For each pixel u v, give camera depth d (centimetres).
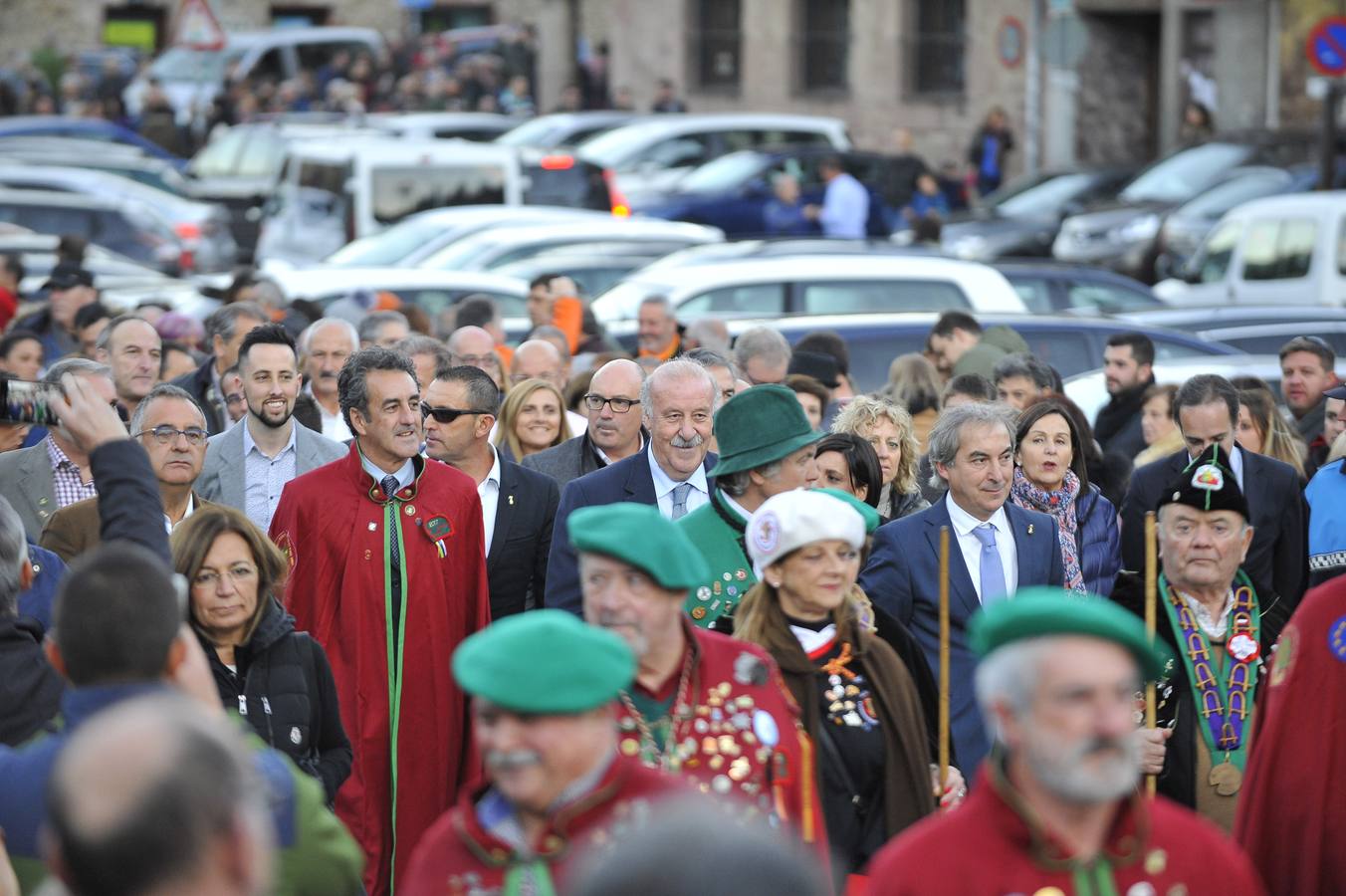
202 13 7794
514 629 1048
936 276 4238
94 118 9744
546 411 2544
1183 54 8750
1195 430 2255
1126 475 2586
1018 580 1941
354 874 1159
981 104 9181
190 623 1590
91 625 1068
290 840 1123
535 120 8525
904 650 1603
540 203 6731
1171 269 6812
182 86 10388
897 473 2280
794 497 1455
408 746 1952
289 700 1606
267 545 1611
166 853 742
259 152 8238
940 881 1044
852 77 9431
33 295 4831
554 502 2189
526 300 4578
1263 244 5803
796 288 4175
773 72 9588
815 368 2961
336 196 6481
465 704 2006
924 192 7625
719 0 9806
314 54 10756
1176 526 1725
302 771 1602
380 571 1959
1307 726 1459
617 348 3650
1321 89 6041
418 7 11625
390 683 1948
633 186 7794
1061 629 1016
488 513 2164
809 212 7188
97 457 1260
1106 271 4616
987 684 1036
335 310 3788
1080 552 2241
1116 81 9181
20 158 7719
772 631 1463
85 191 7125
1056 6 7338
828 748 1459
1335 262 5641
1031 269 4531
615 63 10131
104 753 756
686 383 1983
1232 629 1742
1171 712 1738
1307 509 2278
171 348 3094
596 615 1260
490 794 1109
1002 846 1046
